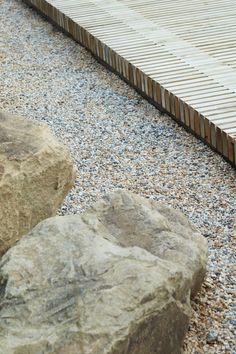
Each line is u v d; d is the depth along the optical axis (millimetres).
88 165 4609
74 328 2238
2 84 6297
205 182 4270
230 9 7238
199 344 2814
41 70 6598
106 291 2352
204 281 3191
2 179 2982
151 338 2387
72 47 7176
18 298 2389
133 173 4461
